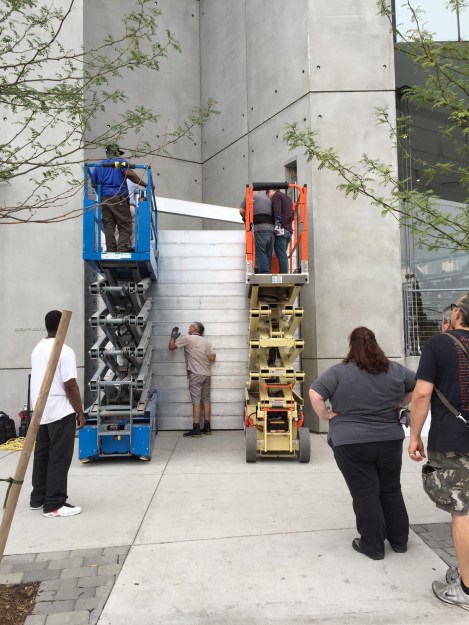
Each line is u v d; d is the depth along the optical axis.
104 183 6.42
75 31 8.87
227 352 9.11
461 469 2.98
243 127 10.73
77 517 4.57
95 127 10.80
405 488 5.43
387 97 8.80
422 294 8.90
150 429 6.76
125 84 11.34
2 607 3.06
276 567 3.54
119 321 6.47
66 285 8.88
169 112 11.90
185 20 12.32
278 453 6.75
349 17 8.88
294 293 6.84
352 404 3.69
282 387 6.73
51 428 4.66
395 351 8.62
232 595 3.16
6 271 8.77
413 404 3.13
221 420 9.01
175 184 11.95
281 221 7.11
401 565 3.56
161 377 9.00
